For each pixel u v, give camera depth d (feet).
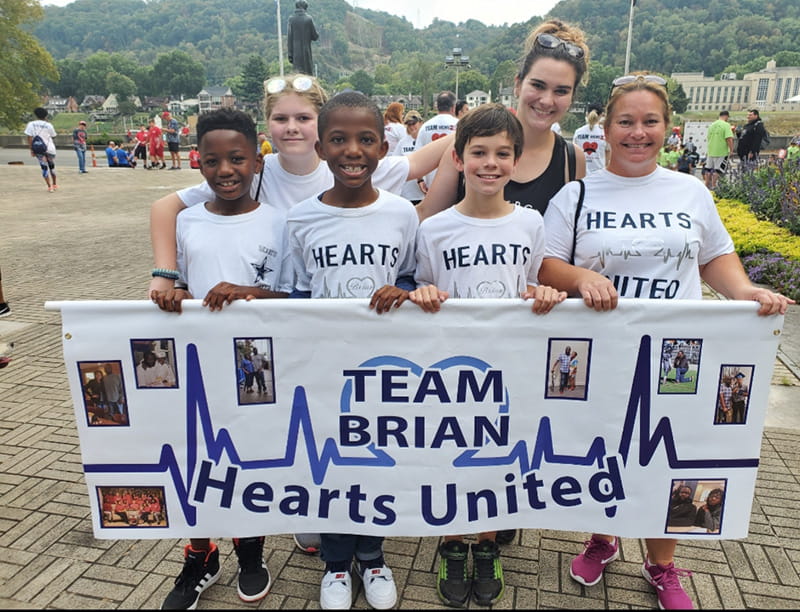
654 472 7.24
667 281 7.31
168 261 7.50
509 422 7.18
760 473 10.54
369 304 6.83
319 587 8.07
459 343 6.94
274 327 6.89
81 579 8.18
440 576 7.91
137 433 7.15
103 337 6.89
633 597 7.88
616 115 7.27
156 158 79.41
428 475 7.32
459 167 7.61
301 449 7.24
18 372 14.71
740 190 39.42
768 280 22.49
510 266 7.46
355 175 7.11
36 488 10.11
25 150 116.37
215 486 7.30
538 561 8.56
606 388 7.04
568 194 7.79
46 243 30.73
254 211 7.70
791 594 7.93
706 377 6.98
